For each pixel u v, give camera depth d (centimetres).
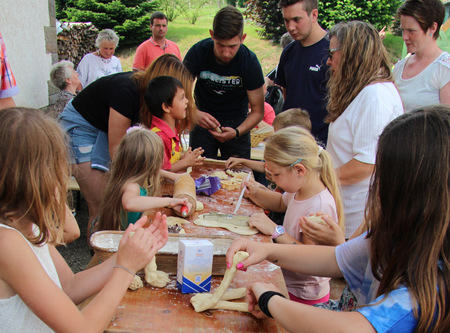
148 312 118
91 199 275
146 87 235
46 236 100
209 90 334
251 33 1591
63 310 94
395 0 1310
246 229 181
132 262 109
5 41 367
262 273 146
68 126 265
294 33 298
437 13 254
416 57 277
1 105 250
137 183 193
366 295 119
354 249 128
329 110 231
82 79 564
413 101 274
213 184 226
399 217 90
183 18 1912
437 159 84
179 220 182
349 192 214
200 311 120
